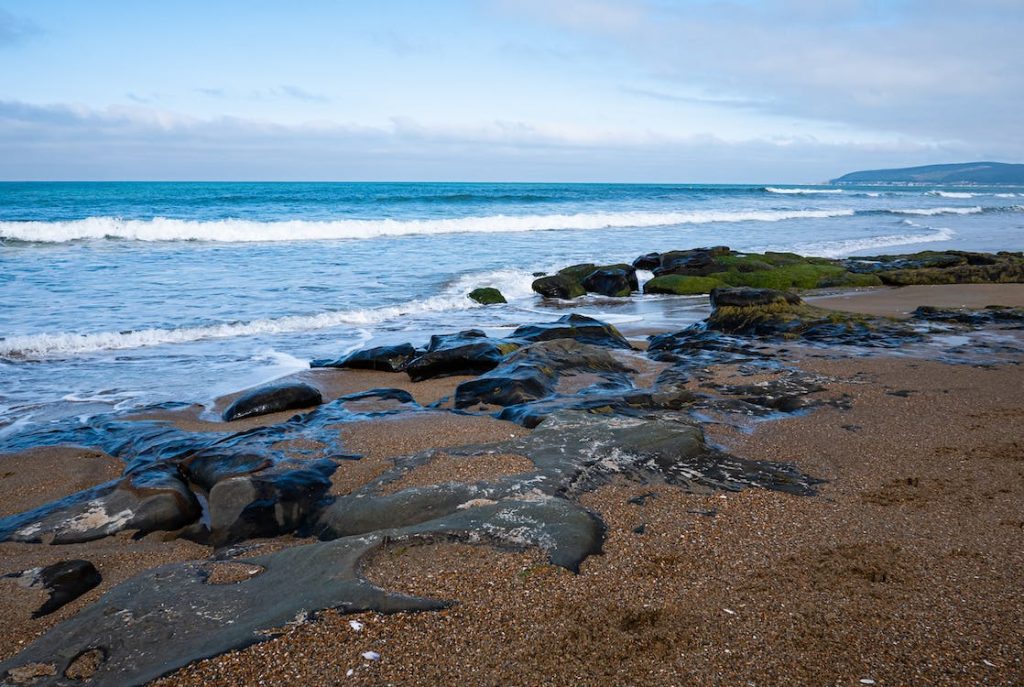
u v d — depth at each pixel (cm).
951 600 398
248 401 859
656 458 604
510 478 552
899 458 636
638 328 1391
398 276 1933
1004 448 659
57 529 537
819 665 338
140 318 1362
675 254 2095
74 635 365
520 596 396
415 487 557
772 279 1888
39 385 985
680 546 464
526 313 1584
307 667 330
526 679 327
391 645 348
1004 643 356
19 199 4203
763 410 778
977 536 482
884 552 457
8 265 1897
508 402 829
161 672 326
